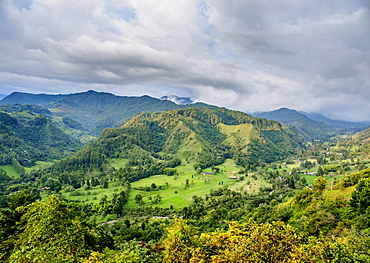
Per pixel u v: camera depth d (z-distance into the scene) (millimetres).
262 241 34406
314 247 31891
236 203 148500
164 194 197000
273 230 35781
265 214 100312
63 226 45312
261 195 171250
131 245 66188
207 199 171500
